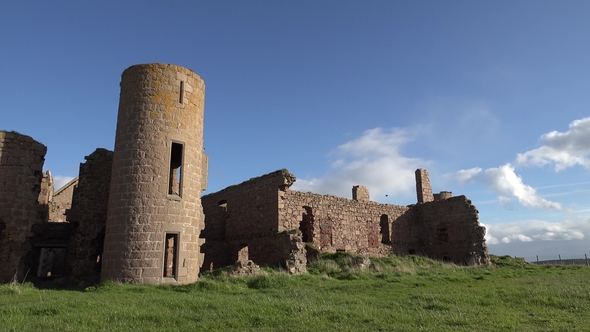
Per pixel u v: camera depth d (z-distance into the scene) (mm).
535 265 30875
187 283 16938
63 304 10930
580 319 9867
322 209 29172
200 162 19359
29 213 18328
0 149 18062
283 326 8984
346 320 9633
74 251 20562
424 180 37031
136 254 16547
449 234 33188
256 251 26531
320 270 23250
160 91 18312
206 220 32344
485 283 17969
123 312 9938
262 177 27453
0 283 16938
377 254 31969
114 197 17422
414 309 11234
